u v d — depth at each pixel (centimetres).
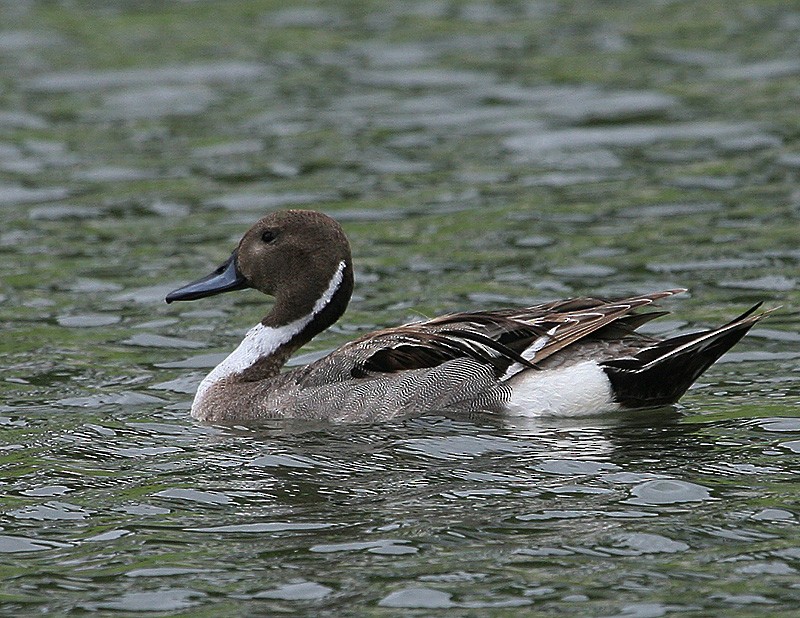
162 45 2831
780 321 1502
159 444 1195
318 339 1505
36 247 1853
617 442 1147
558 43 2819
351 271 1384
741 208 1906
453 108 2444
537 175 2094
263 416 1267
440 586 882
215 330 1563
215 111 2456
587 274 1686
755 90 2462
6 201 2041
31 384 1380
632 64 2661
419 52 2780
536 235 1836
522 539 948
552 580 887
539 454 1122
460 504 1017
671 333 1486
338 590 883
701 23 2933
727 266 1695
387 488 1059
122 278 1734
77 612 867
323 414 1252
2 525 1009
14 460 1150
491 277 1689
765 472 1059
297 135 2320
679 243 1781
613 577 888
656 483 1040
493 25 2969
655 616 837
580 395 1217
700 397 1270
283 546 954
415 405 1235
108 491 1074
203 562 933
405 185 2073
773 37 2798
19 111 2453
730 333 1180
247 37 2891
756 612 839
